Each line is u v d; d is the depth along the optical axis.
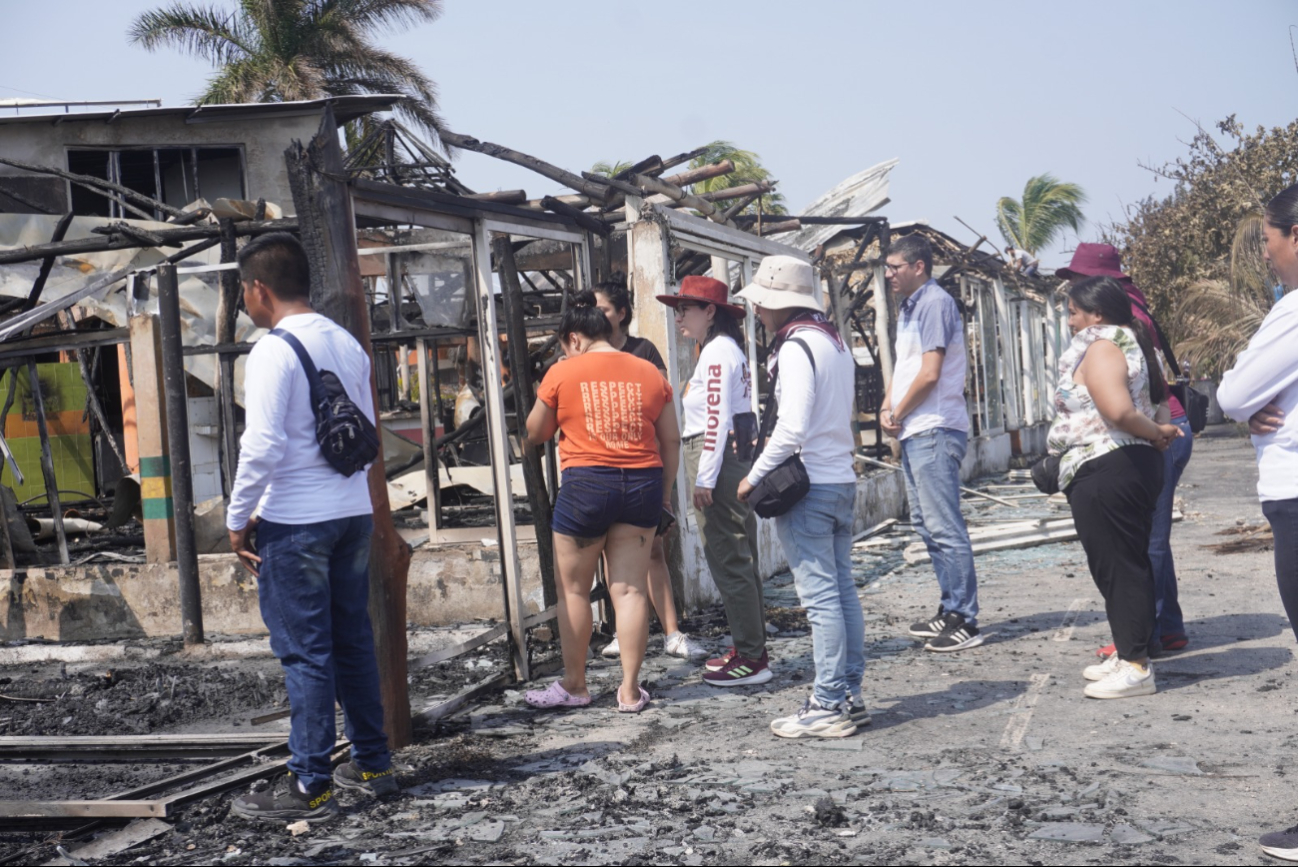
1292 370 3.03
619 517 4.93
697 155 8.08
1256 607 6.42
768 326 4.75
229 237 8.21
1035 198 43.31
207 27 29.42
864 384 17.03
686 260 9.75
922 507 5.98
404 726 4.59
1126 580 4.73
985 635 6.20
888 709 4.79
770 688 5.30
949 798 3.59
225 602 7.50
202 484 10.96
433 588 7.57
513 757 4.36
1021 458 19.83
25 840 3.77
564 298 9.05
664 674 5.73
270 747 4.54
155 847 3.53
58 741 4.86
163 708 5.65
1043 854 3.09
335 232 4.34
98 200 16.91
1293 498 3.05
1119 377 4.58
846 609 4.51
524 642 5.70
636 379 4.96
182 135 16.22
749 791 3.77
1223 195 25.00
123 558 8.60
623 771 4.07
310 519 3.66
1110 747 4.04
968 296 17.86
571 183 7.46
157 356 7.65
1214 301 19.17
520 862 3.23
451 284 8.91
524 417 6.15
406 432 12.72
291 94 28.31
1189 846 3.10
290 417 3.65
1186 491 13.35
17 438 12.75
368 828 3.61
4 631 7.72
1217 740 4.04
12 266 10.91
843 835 3.31
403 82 30.25
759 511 4.29
